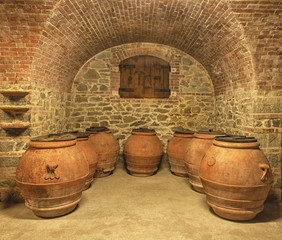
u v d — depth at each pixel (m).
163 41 5.48
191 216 3.12
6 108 3.34
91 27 4.14
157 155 4.92
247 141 3.01
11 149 3.55
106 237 2.57
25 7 2.95
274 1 2.93
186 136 5.00
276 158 3.74
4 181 3.58
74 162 3.02
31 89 3.51
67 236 2.59
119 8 3.79
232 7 3.06
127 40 5.48
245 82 4.04
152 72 5.83
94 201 3.61
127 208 3.36
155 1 3.59
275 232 2.73
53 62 4.10
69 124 5.60
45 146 2.92
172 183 4.58
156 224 2.88
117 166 5.76
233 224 2.91
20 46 3.33
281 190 3.75
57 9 3.05
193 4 3.40
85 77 5.70
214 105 5.77
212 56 4.86
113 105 5.75
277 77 3.70
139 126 5.79
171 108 5.82
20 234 2.62
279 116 3.73
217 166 2.96
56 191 2.87
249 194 2.81
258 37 3.41
